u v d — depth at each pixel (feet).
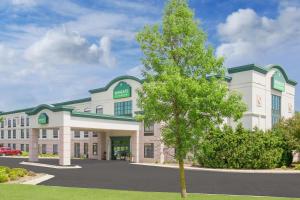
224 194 60.75
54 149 225.76
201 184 76.64
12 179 81.92
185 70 50.42
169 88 46.91
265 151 120.37
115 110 178.19
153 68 51.47
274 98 158.51
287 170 114.73
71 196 54.24
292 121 130.93
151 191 64.95
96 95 190.49
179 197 53.98
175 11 51.01
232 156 120.88
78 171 111.45
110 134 176.35
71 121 136.26
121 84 175.01
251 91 142.51
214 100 47.50
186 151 50.03
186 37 49.67
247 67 143.84
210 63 49.60
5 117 272.92
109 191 61.52
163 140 52.42
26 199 50.47
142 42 51.88
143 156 157.38
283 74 164.35
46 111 143.02
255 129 127.44
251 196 57.47
